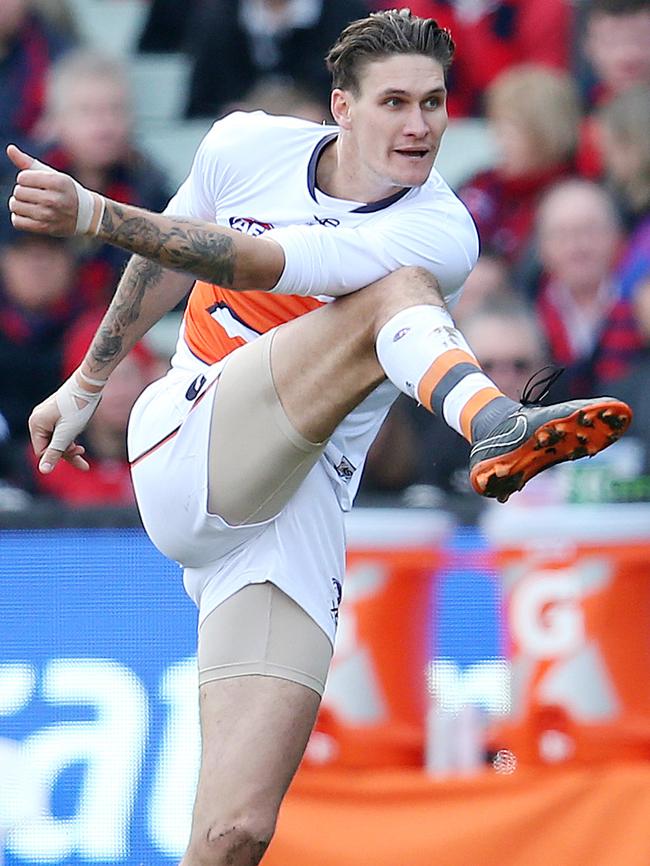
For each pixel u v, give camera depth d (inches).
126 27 1091.9
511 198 984.3
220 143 488.4
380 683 694.5
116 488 810.8
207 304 497.0
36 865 671.1
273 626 477.7
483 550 698.2
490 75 1043.3
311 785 688.4
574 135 983.0
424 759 692.1
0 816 673.0
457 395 417.1
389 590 697.0
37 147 950.4
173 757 677.3
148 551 682.8
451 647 696.4
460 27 1039.0
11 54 1002.1
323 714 692.7
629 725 690.8
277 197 478.3
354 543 697.6
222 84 1030.4
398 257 454.9
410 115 454.6
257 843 456.4
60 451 526.9
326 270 446.9
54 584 680.4
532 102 975.6
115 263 908.0
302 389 458.0
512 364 828.6
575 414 391.2
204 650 483.8
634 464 776.3
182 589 682.8
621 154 944.9
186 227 433.4
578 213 903.1
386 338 436.5
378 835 682.8
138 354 853.8
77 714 677.9
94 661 679.7
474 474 404.2
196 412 478.6
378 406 498.9
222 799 458.0
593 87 1024.2
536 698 692.1
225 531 479.5
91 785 675.4
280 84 1020.5
